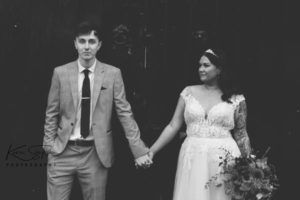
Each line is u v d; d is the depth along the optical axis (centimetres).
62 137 495
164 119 638
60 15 629
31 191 647
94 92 493
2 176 643
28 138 642
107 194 644
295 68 644
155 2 632
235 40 638
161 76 635
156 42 633
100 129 494
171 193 644
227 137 504
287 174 654
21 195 646
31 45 632
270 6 639
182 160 508
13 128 639
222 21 638
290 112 649
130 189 645
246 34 640
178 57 635
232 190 482
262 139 654
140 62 633
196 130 503
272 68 644
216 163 495
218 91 514
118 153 637
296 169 653
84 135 491
